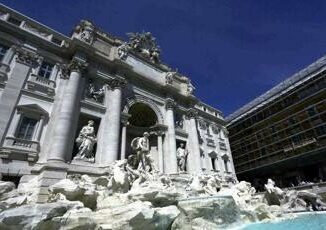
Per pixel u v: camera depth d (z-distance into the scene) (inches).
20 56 885.2
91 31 1122.7
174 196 671.8
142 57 1395.2
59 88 951.0
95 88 1071.0
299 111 1868.8
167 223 546.3
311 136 1749.5
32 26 983.6
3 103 776.3
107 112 1054.4
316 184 1264.8
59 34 1058.7
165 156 1255.5
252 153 2217.0
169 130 1316.4
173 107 1419.8
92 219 456.1
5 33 879.7
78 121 981.2
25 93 847.7
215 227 594.9
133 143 1043.3
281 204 1024.2
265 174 2100.1
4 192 574.2
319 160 1685.5
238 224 663.1
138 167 957.8
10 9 921.5
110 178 769.6
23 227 384.2
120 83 1133.7
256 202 1019.9
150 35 1534.2
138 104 1288.1
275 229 598.2
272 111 2113.7
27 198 603.8
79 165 847.7
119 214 478.3
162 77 1470.2
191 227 564.1
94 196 629.9
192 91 1622.8
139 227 476.7
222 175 1632.6
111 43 1233.4
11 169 723.4
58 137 811.4
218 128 1902.1
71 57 1048.8
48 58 974.4
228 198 678.5
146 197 631.8
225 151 1807.3
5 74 820.6
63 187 595.8
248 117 2331.4
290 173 1904.5
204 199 631.2
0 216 370.9
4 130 749.3
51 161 763.4
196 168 1363.2
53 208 432.8
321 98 1736.0
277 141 1999.3
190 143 1456.7
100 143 966.4
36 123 847.1
